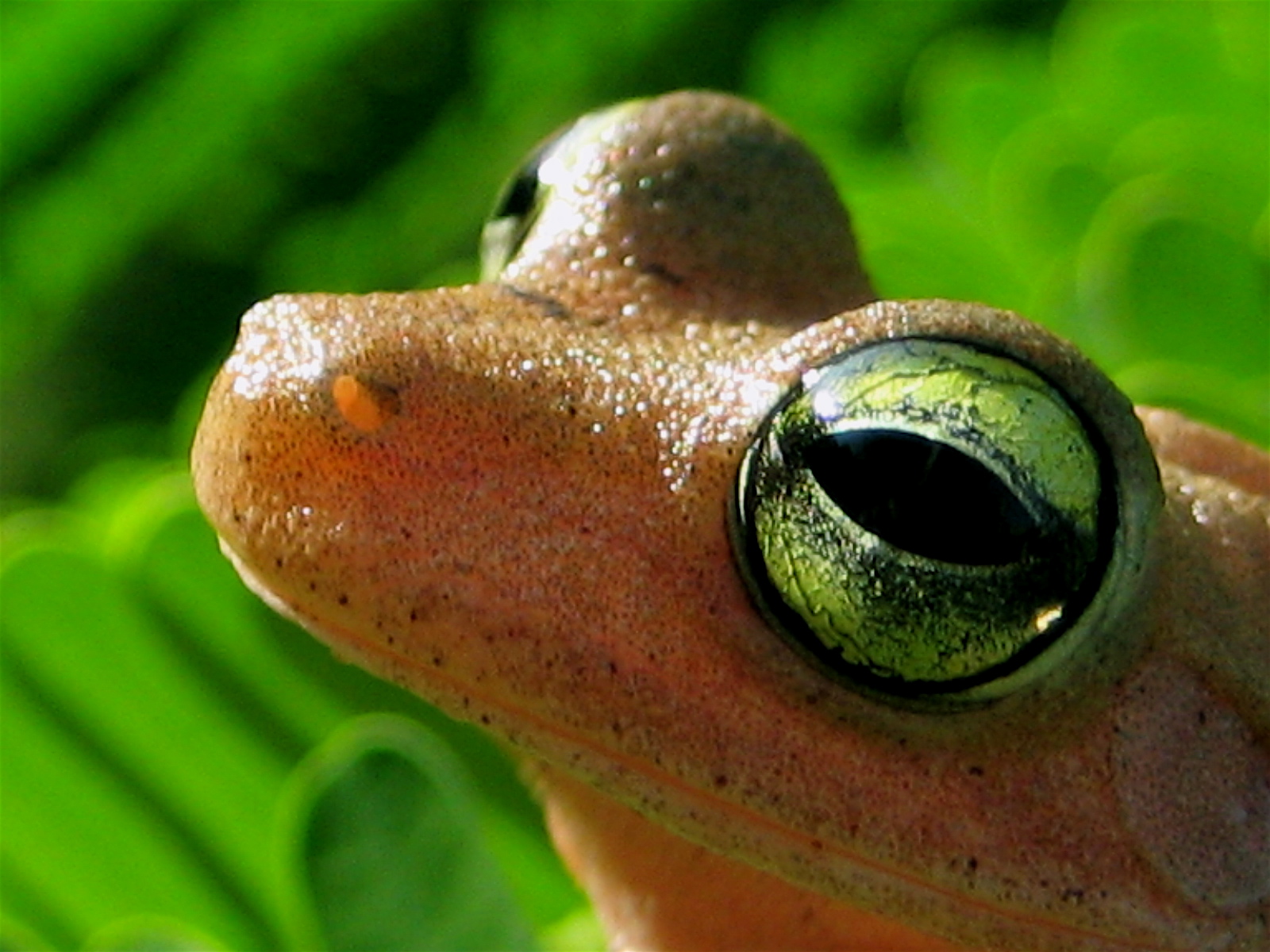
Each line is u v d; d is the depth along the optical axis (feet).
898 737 0.24
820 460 0.23
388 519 0.24
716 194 0.26
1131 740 0.24
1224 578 0.25
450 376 0.24
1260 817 0.24
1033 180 0.35
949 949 0.25
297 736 0.31
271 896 0.31
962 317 0.24
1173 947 0.24
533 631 0.23
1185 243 0.33
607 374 0.24
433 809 0.28
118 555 0.31
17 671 0.31
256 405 0.24
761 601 0.24
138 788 0.31
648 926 0.26
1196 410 0.31
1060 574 0.23
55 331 0.44
